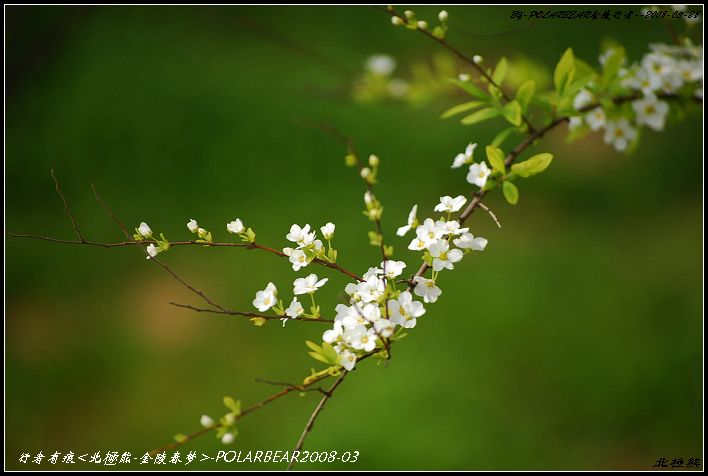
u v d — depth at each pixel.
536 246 5.58
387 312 1.76
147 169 6.63
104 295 5.69
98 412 4.91
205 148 6.71
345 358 1.75
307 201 6.07
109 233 6.13
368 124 6.68
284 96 7.04
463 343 4.93
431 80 3.66
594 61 6.76
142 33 8.07
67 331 5.45
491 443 4.39
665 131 6.37
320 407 1.75
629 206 5.87
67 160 6.84
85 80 7.58
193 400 4.86
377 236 1.79
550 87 3.44
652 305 5.02
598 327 4.95
